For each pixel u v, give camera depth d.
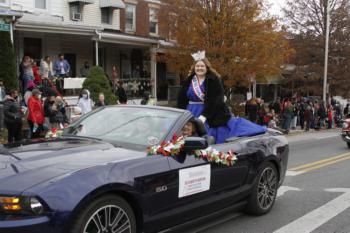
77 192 3.55
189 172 4.65
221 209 5.36
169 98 26.28
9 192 3.40
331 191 7.84
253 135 6.21
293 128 23.84
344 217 6.23
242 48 19.73
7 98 11.62
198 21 19.95
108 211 3.83
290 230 5.61
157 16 21.92
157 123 4.96
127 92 22.42
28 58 15.92
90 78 17.67
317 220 6.06
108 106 5.61
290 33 32.88
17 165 3.78
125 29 25.27
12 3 18.92
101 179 3.73
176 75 27.70
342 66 31.94
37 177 3.57
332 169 10.32
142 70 25.44
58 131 5.29
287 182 8.62
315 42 31.95
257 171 5.93
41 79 16.38
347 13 32.12
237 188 5.57
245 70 20.09
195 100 6.34
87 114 5.55
